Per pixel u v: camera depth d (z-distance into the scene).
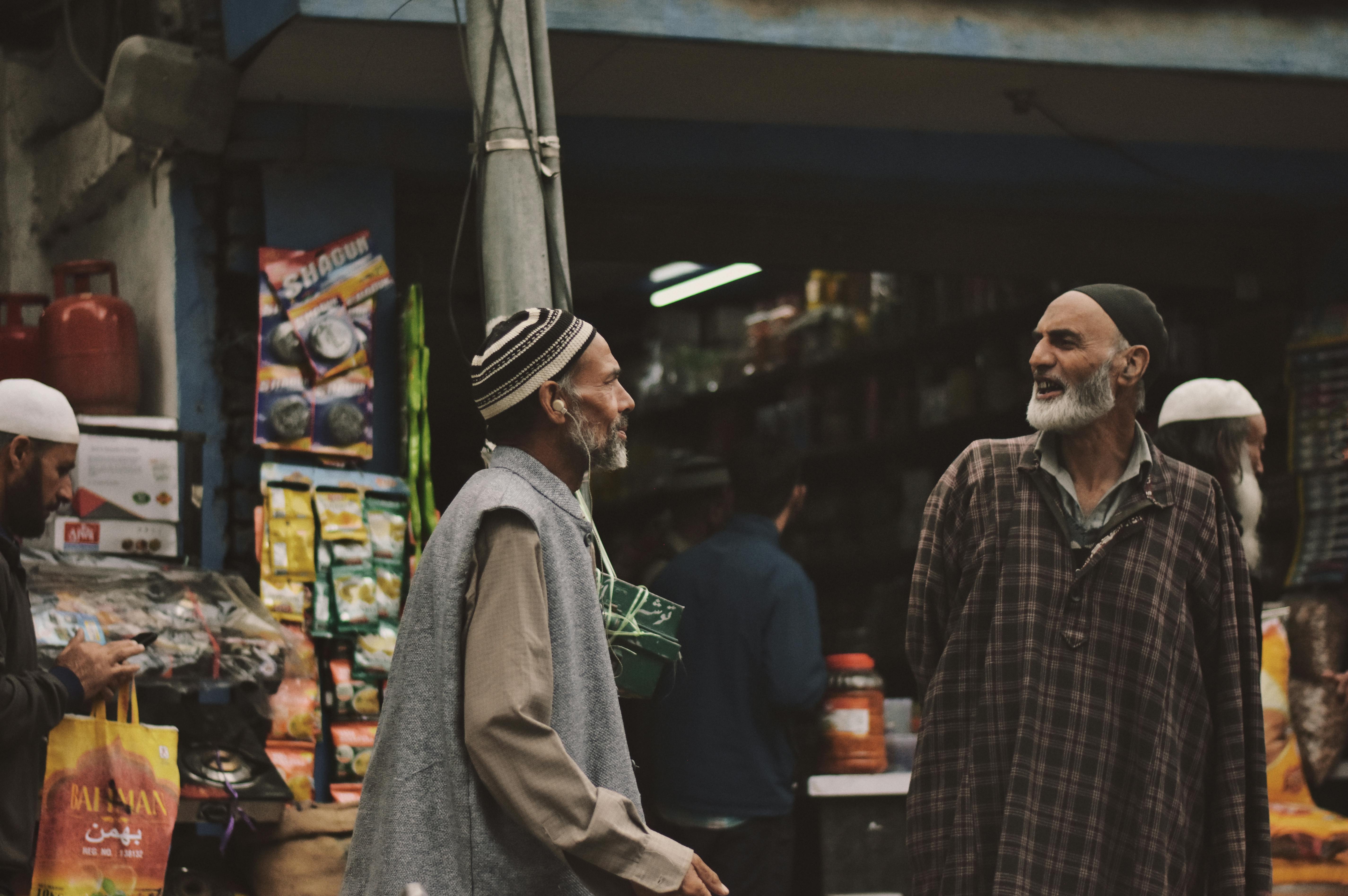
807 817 5.83
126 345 4.96
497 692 2.45
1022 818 3.28
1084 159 6.14
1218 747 3.40
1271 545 6.66
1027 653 3.37
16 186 6.28
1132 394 3.50
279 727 4.71
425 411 5.05
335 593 4.86
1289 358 6.54
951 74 5.32
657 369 8.77
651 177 5.71
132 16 5.54
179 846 4.52
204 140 5.01
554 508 2.69
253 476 5.09
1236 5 5.36
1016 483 3.50
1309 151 6.36
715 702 5.20
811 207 6.02
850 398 8.28
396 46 4.78
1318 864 5.23
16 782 3.44
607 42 4.89
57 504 3.79
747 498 5.46
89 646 3.67
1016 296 7.22
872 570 7.99
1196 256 6.59
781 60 5.12
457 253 4.17
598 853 2.42
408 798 2.51
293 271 5.05
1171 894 3.29
